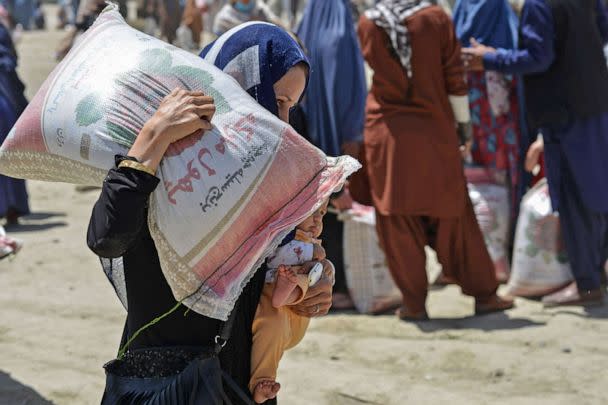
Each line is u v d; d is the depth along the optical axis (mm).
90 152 2277
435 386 4492
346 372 4664
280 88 2426
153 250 2293
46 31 25734
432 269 6812
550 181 5645
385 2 5281
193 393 2227
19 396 4309
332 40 5527
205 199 2188
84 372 4664
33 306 5777
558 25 5473
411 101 5234
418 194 5219
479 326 5375
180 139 2209
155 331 2324
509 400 4301
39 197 9539
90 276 6516
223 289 2211
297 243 2480
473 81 6027
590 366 4688
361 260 5703
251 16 6289
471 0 6059
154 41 2404
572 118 5555
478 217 6152
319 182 2297
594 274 5695
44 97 2387
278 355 2457
